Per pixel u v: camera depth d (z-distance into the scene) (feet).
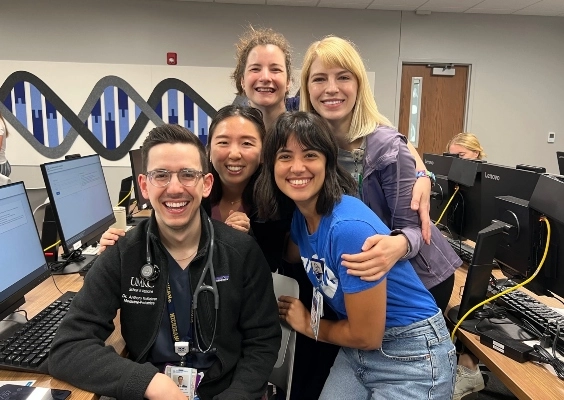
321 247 4.28
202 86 16.92
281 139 4.12
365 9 16.75
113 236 4.59
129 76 16.75
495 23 17.28
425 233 4.87
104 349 3.84
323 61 5.08
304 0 15.80
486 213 6.44
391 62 17.26
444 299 5.40
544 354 4.24
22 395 3.31
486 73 17.66
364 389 4.85
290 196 4.23
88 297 4.05
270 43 6.25
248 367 4.20
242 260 4.33
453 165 7.03
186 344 4.10
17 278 4.57
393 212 5.14
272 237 5.29
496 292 5.79
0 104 16.66
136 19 16.43
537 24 17.39
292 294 5.00
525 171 5.62
